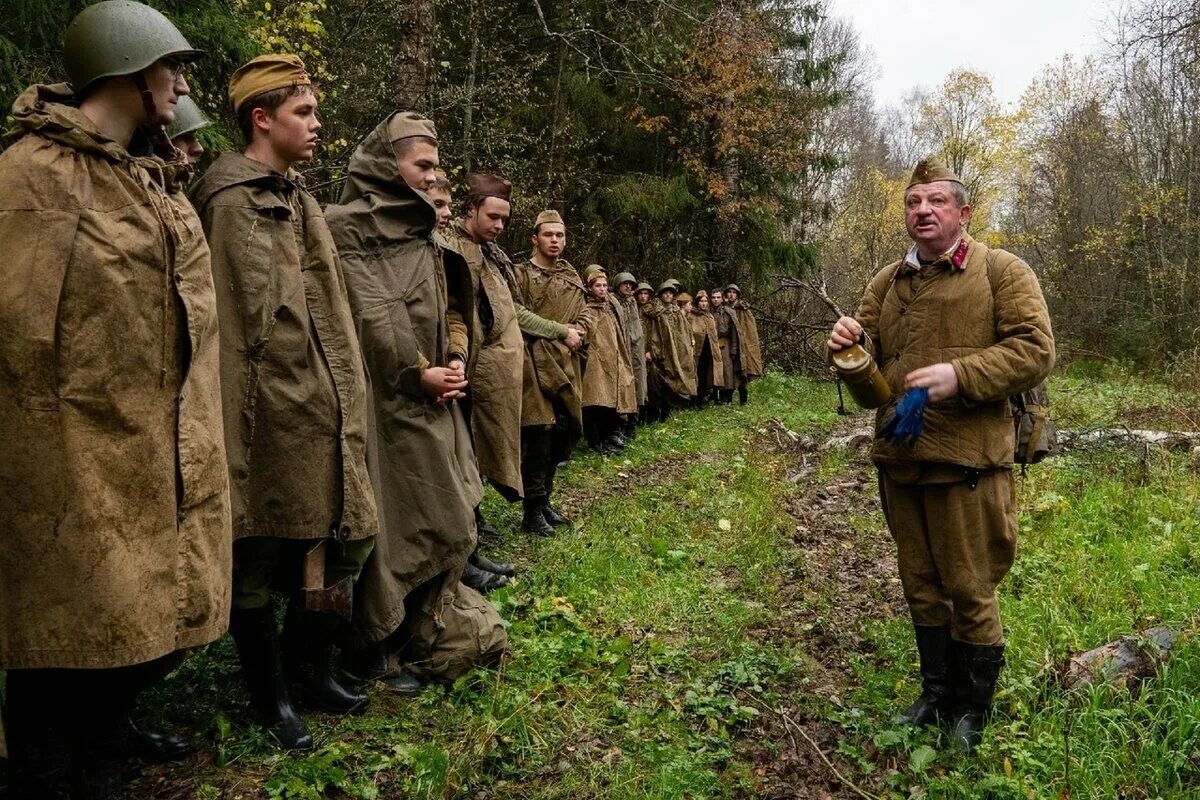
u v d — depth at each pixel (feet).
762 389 54.90
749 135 59.47
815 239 92.89
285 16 28.22
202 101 22.26
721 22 52.44
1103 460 22.97
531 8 48.47
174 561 6.81
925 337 9.54
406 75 26.94
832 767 9.25
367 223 10.41
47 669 6.82
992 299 9.28
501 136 39.93
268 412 8.36
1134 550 15.57
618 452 28.81
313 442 8.57
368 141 10.73
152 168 6.93
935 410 9.32
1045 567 15.16
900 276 9.96
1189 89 61.46
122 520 6.46
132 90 6.85
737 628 13.03
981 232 101.71
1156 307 64.80
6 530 6.19
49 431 6.19
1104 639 11.98
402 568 10.14
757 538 17.35
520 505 19.66
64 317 6.24
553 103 51.85
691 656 11.98
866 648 12.71
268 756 8.63
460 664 10.54
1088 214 78.28
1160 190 65.87
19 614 6.23
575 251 55.47
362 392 9.10
